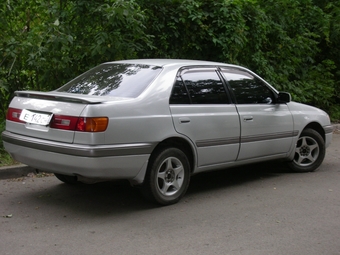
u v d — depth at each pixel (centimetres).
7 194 615
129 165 517
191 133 576
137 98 534
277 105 701
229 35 1023
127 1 847
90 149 487
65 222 512
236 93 648
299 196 624
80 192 630
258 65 1142
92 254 426
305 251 438
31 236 469
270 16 1215
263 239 467
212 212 552
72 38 815
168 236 472
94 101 496
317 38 1388
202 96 604
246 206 578
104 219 523
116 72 605
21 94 569
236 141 632
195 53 1042
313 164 766
